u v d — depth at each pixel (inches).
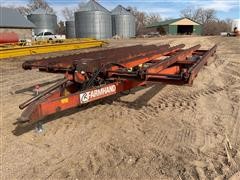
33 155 158.7
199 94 269.1
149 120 205.3
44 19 1902.1
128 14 2036.2
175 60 276.7
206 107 232.1
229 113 217.8
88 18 1769.2
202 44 908.0
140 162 149.3
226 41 1052.5
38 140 176.1
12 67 474.3
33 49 637.9
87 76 205.5
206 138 175.0
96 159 153.3
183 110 225.0
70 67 209.0
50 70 229.6
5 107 239.6
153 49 348.5
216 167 143.3
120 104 240.2
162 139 174.7
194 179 133.9
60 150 163.8
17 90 302.2
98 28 1785.2
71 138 178.4
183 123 198.8
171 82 176.7
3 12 1382.9
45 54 678.5
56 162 151.4
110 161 151.0
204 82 317.4
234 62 461.7
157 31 2896.2
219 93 272.4
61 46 733.9
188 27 2662.4
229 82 317.7
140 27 3469.5
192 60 301.1
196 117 209.9
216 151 158.9
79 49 811.4
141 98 256.7
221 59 495.5
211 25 3432.6
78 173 141.0
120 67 225.3
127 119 207.6
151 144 168.4
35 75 394.0
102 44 922.7
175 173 138.9
